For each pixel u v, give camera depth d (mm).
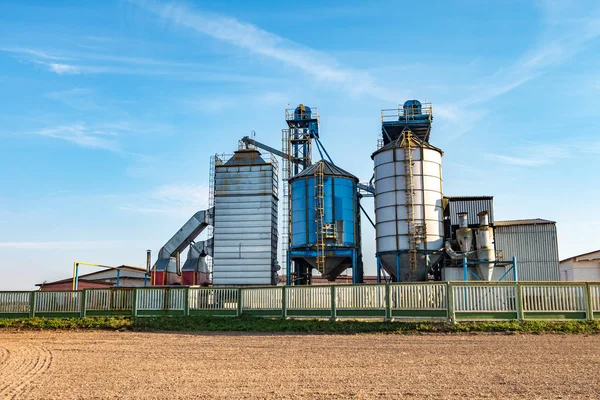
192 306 30234
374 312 26578
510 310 25234
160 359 18641
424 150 38094
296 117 50156
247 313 29453
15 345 23000
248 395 13242
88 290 31328
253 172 45781
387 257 37656
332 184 40469
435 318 25531
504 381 14398
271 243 44656
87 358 19125
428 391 13438
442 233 37812
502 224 39375
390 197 37844
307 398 12914
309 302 28078
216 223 45375
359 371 15922
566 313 25188
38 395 13586
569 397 12742
